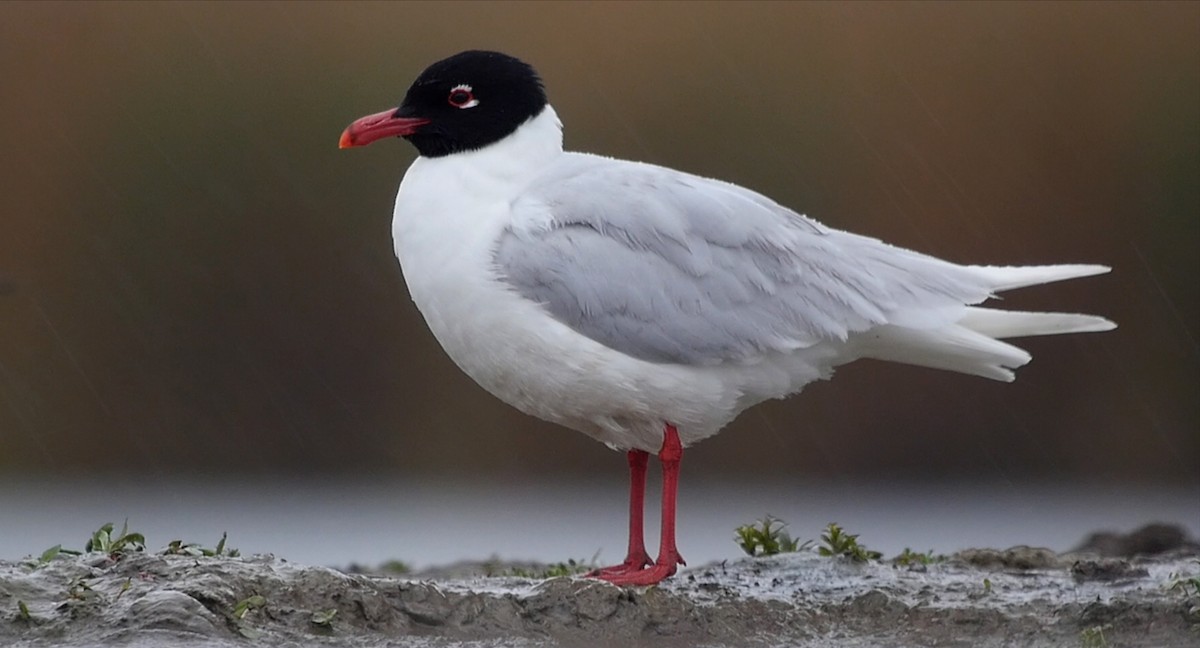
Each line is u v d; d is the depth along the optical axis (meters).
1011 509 17.58
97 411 19.55
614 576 10.05
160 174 20.53
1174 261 20.47
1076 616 9.75
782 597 9.94
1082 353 19.98
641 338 9.78
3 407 19.36
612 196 9.98
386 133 10.31
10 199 20.25
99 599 8.91
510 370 9.96
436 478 19.25
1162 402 19.88
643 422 10.09
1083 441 19.64
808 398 19.09
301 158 20.69
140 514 16.92
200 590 8.97
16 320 19.73
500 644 8.95
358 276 20.23
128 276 20.16
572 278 9.73
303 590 9.11
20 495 17.84
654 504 17.61
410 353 19.89
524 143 10.32
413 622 9.09
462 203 10.05
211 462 19.56
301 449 19.66
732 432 18.92
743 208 10.12
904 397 19.12
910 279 10.27
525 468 19.14
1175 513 17.39
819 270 10.09
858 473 18.89
